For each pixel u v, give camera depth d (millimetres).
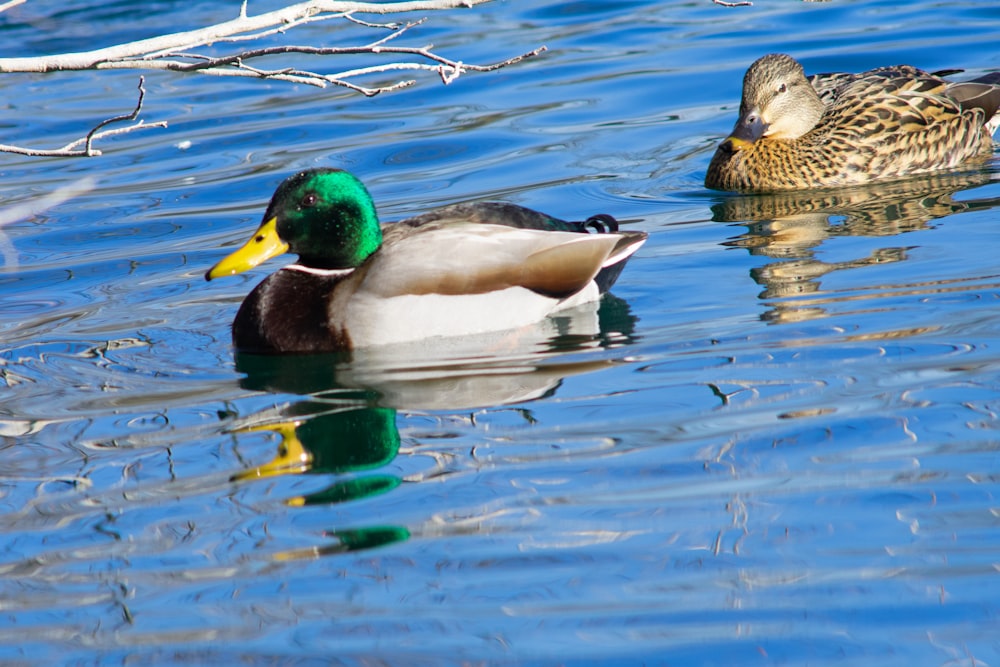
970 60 21812
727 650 6719
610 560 7723
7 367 12008
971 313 11688
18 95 23938
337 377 11406
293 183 12352
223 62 9156
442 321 12148
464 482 8961
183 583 7777
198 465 9562
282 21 9398
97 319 13422
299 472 9336
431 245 12266
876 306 12141
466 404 10523
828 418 9625
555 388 10758
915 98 17859
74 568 8039
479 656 6777
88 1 28422
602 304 12953
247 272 14875
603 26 25969
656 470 8953
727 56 23172
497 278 12273
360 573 7750
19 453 9930
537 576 7582
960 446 8961
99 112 22594
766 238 14844
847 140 17266
